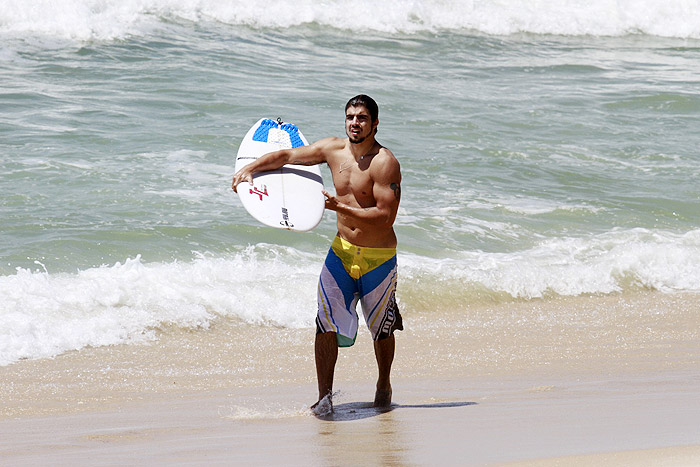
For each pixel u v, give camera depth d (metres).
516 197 46.53
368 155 19.14
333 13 86.62
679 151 57.19
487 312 33.56
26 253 34.19
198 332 29.88
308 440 15.59
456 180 48.53
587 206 45.78
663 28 98.00
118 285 31.55
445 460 12.80
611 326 31.23
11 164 45.28
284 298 32.56
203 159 48.69
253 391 22.64
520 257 38.41
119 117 55.12
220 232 38.34
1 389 23.03
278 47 78.62
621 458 11.92
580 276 37.16
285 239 38.41
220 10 83.00
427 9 90.88
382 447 14.50
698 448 12.49
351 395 21.61
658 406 17.47
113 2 78.25
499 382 22.86
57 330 28.30
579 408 17.61
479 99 67.25
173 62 69.81
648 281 37.81
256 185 20.17
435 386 22.52
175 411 20.02
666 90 73.44
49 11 74.31
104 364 26.06
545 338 29.38
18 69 64.81
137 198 41.81
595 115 65.19
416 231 40.44
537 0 97.94
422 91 68.38
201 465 13.30
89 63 67.81
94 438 16.69
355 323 19.52
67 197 41.38
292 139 20.73
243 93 62.56
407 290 34.41
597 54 88.19
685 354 26.45
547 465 11.77
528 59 83.62
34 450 15.54
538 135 58.91
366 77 71.31
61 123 53.03
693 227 43.91
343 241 19.41
